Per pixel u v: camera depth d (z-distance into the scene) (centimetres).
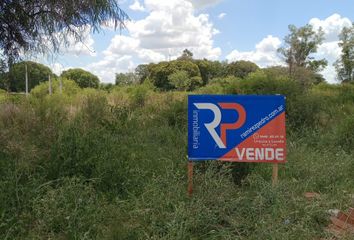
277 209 474
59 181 528
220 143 575
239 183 616
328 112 1281
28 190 484
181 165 652
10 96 1186
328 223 482
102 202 504
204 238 434
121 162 605
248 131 575
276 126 575
